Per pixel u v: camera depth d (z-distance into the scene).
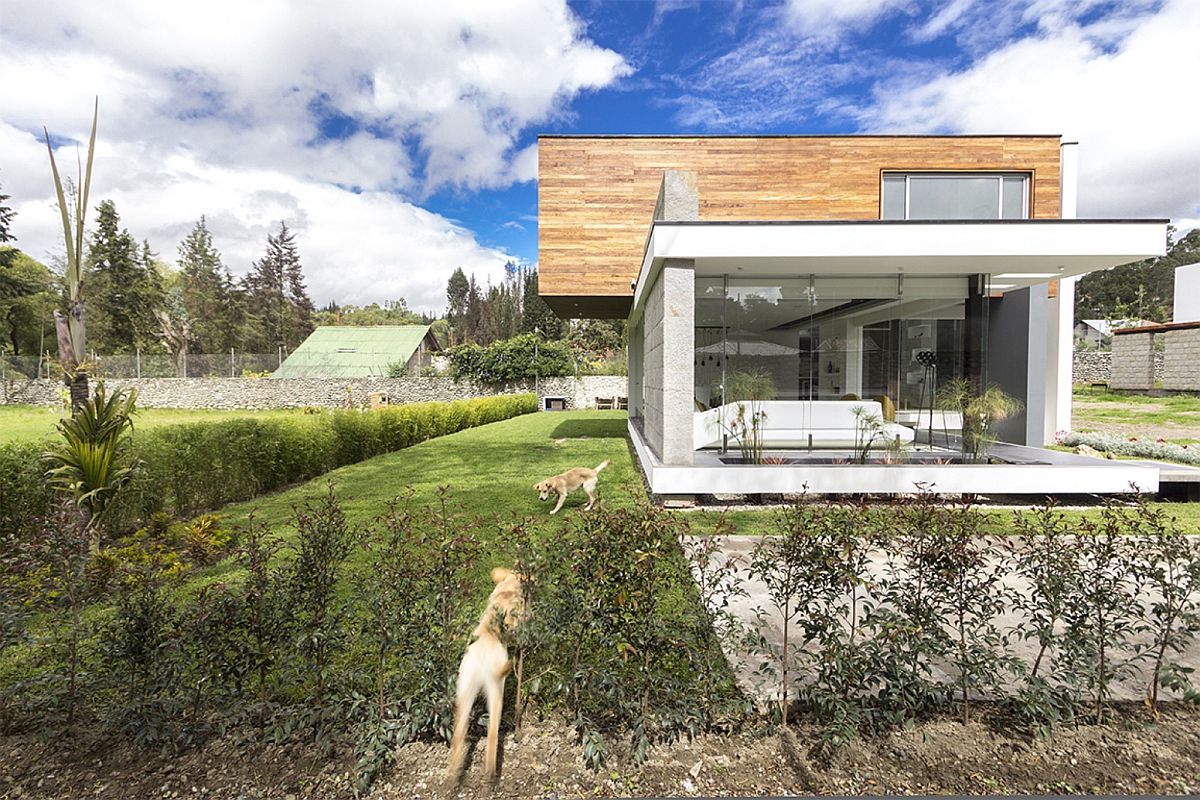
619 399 27.59
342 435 10.27
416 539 2.80
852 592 2.39
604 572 2.21
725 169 9.37
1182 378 19.70
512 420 21.12
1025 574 2.42
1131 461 7.02
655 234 6.18
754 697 2.41
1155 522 2.49
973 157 9.13
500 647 2.11
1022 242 6.16
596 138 9.56
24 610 2.55
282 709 2.16
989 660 2.22
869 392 7.49
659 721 2.16
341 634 2.31
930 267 7.08
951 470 6.16
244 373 28.20
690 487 6.12
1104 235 6.10
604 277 9.65
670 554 2.31
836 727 2.07
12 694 2.24
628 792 1.93
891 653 2.22
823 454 7.39
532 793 1.93
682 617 2.38
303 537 2.53
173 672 2.21
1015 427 9.41
